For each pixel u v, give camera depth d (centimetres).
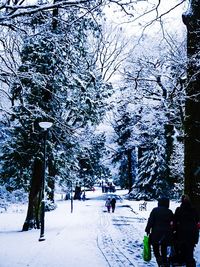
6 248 1419
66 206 4388
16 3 901
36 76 1147
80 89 2108
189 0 1284
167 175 4747
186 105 1291
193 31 1266
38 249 1383
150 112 3638
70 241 1594
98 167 4972
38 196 2283
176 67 2794
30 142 2244
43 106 1984
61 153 2364
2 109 1321
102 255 1242
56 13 1097
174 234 960
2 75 1085
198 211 1203
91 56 2027
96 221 2656
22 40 1076
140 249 1385
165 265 934
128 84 3553
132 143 5569
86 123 2398
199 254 1192
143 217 2998
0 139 2405
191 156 1242
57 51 1256
